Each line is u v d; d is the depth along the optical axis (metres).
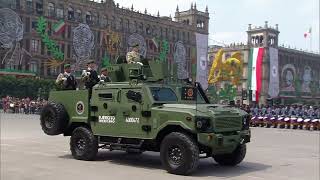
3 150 14.59
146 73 12.09
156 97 11.25
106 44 87.88
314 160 13.62
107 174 10.33
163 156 10.70
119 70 12.55
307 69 127.38
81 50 69.56
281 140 21.11
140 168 11.34
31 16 79.31
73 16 86.31
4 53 71.19
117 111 11.80
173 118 10.58
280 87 119.69
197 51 83.50
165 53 97.00
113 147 11.99
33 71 78.50
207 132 10.30
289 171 11.37
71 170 10.79
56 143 17.03
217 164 12.43
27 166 11.29
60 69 82.94
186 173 10.34
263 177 10.40
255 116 34.97
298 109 33.47
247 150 16.14
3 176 9.84
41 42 80.38
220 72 60.91
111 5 92.94
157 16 104.12
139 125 11.30
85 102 12.62
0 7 75.25
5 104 52.78
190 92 11.89
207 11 117.69
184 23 111.12
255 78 86.19
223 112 10.73
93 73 13.08
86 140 12.47
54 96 13.52
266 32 121.12
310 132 29.00
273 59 95.50
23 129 24.12
